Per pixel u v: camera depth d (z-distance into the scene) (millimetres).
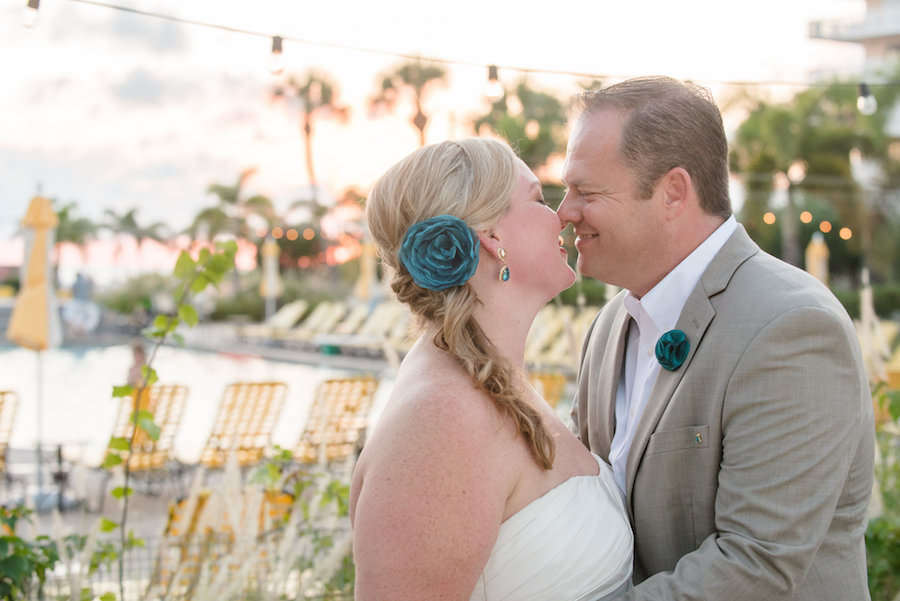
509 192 1561
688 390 1674
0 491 6016
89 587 2668
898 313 20812
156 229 33250
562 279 1623
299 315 24641
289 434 8883
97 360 17391
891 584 2953
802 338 1561
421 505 1340
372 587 1326
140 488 6137
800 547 1513
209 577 2613
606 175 1741
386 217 1585
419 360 1519
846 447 1559
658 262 1777
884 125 23859
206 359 18328
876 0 37156
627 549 1642
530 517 1492
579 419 2172
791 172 24875
